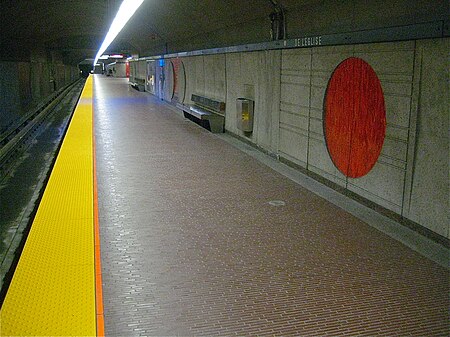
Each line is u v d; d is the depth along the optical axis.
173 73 18.12
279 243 4.40
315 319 3.10
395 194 5.00
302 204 5.63
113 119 13.86
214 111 12.00
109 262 3.95
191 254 4.13
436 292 3.47
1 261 5.00
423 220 4.58
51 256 3.89
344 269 3.85
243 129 9.46
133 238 4.50
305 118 7.05
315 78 6.65
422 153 4.54
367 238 4.54
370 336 2.92
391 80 4.93
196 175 7.04
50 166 10.48
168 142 9.92
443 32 4.05
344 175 6.04
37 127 15.55
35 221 4.77
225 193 6.08
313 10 6.65
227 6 9.14
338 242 4.43
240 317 3.12
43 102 19.73
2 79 15.61
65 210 5.14
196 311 3.19
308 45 6.63
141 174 7.07
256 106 9.13
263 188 6.35
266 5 7.79
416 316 3.15
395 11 4.83
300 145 7.29
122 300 3.32
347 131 5.88
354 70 5.63
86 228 4.57
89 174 6.84
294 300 3.35
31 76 21.31
